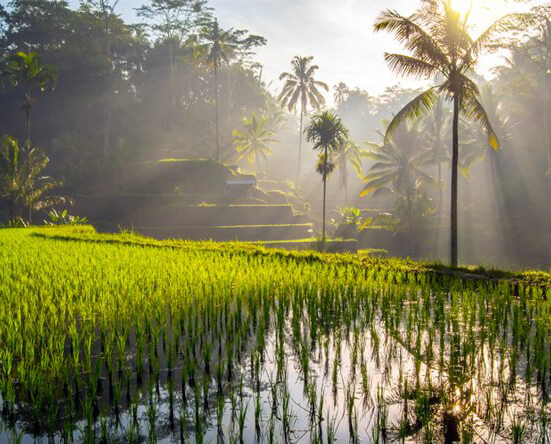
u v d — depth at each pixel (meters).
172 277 12.27
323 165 33.97
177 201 50.22
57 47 63.91
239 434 5.21
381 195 63.44
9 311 8.45
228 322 9.23
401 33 18.61
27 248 19.16
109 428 5.42
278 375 6.89
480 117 19.42
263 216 48.72
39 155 53.53
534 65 42.69
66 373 6.34
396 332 8.83
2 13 63.66
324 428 5.39
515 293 12.52
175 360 7.41
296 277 12.96
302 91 64.88
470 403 5.95
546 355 7.09
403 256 42.38
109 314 8.58
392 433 5.24
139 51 73.62
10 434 5.29
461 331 8.84
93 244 21.84
